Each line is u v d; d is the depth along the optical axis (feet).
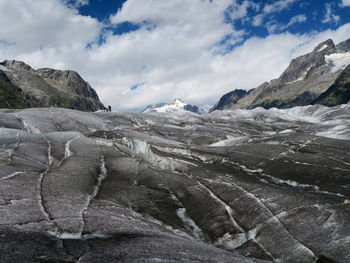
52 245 69.26
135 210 128.16
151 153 214.07
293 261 93.66
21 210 87.25
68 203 104.42
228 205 129.80
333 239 95.30
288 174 161.89
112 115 451.94
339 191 134.51
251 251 102.22
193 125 457.68
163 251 71.77
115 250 69.67
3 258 58.85
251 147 213.05
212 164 193.06
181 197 144.46
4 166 144.36
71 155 192.65
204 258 71.20
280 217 112.06
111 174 167.73
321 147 193.67
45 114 384.47
